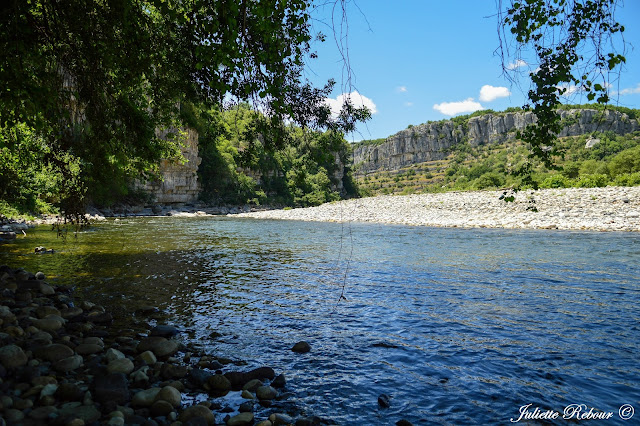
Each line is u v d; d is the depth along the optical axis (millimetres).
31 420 3400
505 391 4637
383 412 4160
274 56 5672
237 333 6555
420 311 7934
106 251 15391
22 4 5930
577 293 9352
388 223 35062
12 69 5918
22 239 18359
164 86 8922
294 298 8914
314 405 4273
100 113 8609
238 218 47156
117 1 6547
